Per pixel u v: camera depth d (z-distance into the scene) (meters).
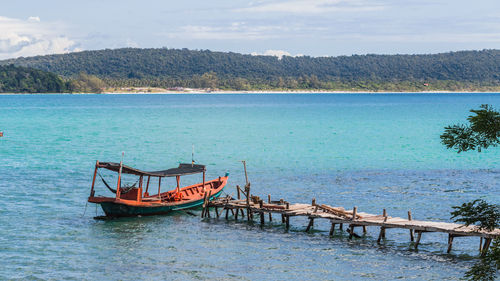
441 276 26.61
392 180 52.91
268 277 26.42
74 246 30.95
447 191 47.16
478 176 55.22
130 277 26.23
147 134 103.75
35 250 29.98
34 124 129.38
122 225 35.94
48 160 65.88
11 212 38.25
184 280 25.91
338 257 29.58
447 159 68.31
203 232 34.69
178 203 40.22
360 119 150.88
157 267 27.72
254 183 51.56
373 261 28.91
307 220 38.28
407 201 43.19
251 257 29.48
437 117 159.00
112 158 69.06
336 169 60.16
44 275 26.23
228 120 147.00
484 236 28.53
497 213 17.05
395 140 92.81
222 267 27.80
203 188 43.16
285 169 60.22
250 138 96.31
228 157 70.88
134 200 38.16
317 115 171.38
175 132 108.25
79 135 101.06
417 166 62.50
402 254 30.12
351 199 44.12
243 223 37.38
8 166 60.16
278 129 116.38
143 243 31.91
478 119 16.34
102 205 37.12
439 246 31.55
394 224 31.80
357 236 33.69
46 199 42.84
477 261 28.75
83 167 60.38
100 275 26.44
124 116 163.62
